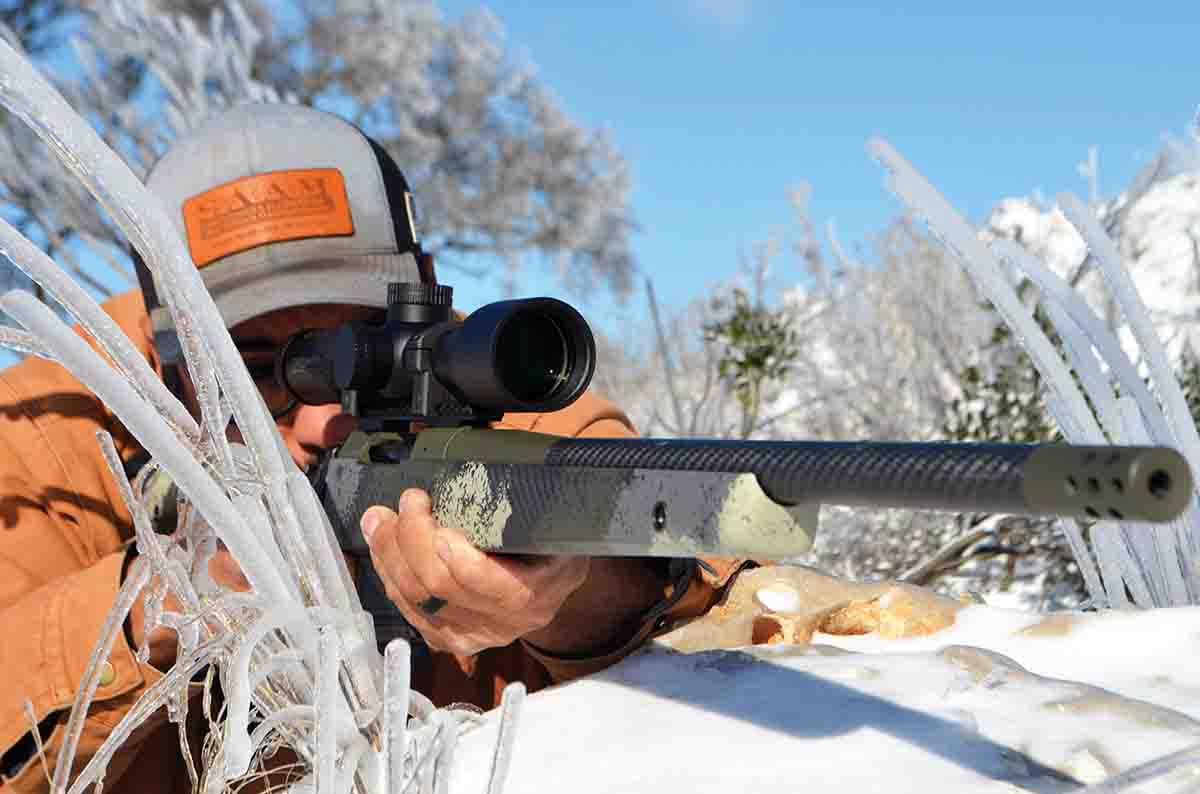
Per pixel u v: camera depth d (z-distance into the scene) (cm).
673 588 121
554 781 88
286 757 116
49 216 513
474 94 1034
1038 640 113
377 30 927
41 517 144
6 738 117
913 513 423
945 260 586
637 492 83
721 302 548
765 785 82
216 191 142
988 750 85
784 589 130
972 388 449
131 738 123
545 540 92
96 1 584
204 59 539
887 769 83
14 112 75
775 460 73
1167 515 53
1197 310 321
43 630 118
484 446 101
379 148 154
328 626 78
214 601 82
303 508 85
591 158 1077
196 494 77
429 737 82
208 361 83
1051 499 56
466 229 1052
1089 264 429
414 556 102
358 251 144
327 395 125
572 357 103
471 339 102
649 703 101
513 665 158
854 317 602
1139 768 76
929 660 103
